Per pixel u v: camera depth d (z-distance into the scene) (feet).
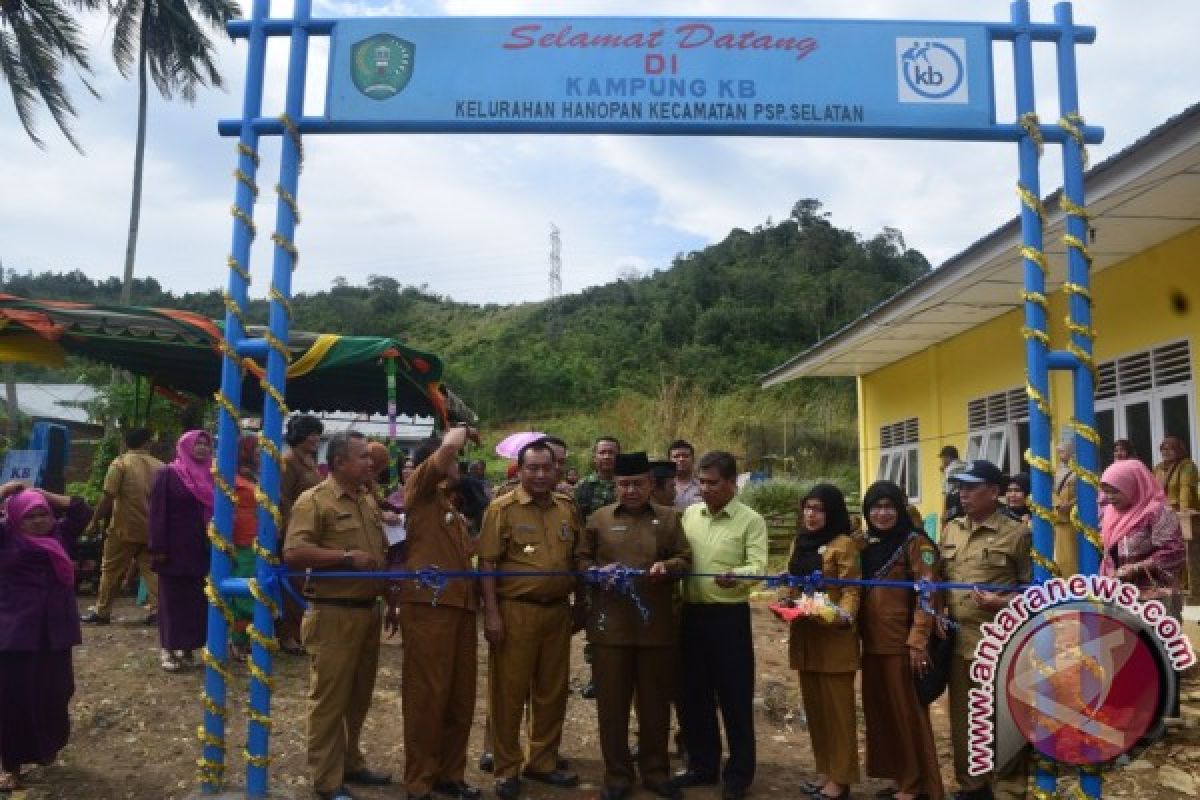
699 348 167.02
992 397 43.98
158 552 20.74
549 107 14.87
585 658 24.04
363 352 32.14
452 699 15.06
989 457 44.06
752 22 15.02
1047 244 30.86
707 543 15.66
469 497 23.36
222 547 14.30
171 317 30.07
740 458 93.30
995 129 14.80
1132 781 16.20
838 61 14.96
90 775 15.48
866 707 15.47
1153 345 32.35
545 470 15.34
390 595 16.11
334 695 14.32
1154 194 26.68
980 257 33.24
